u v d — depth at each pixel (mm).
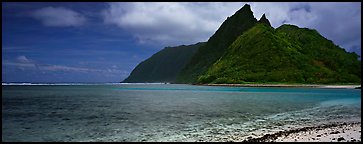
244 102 52062
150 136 21953
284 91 100438
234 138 20641
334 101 53969
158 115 33375
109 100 58969
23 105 47719
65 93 93375
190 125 26406
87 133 23219
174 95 78125
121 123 27828
